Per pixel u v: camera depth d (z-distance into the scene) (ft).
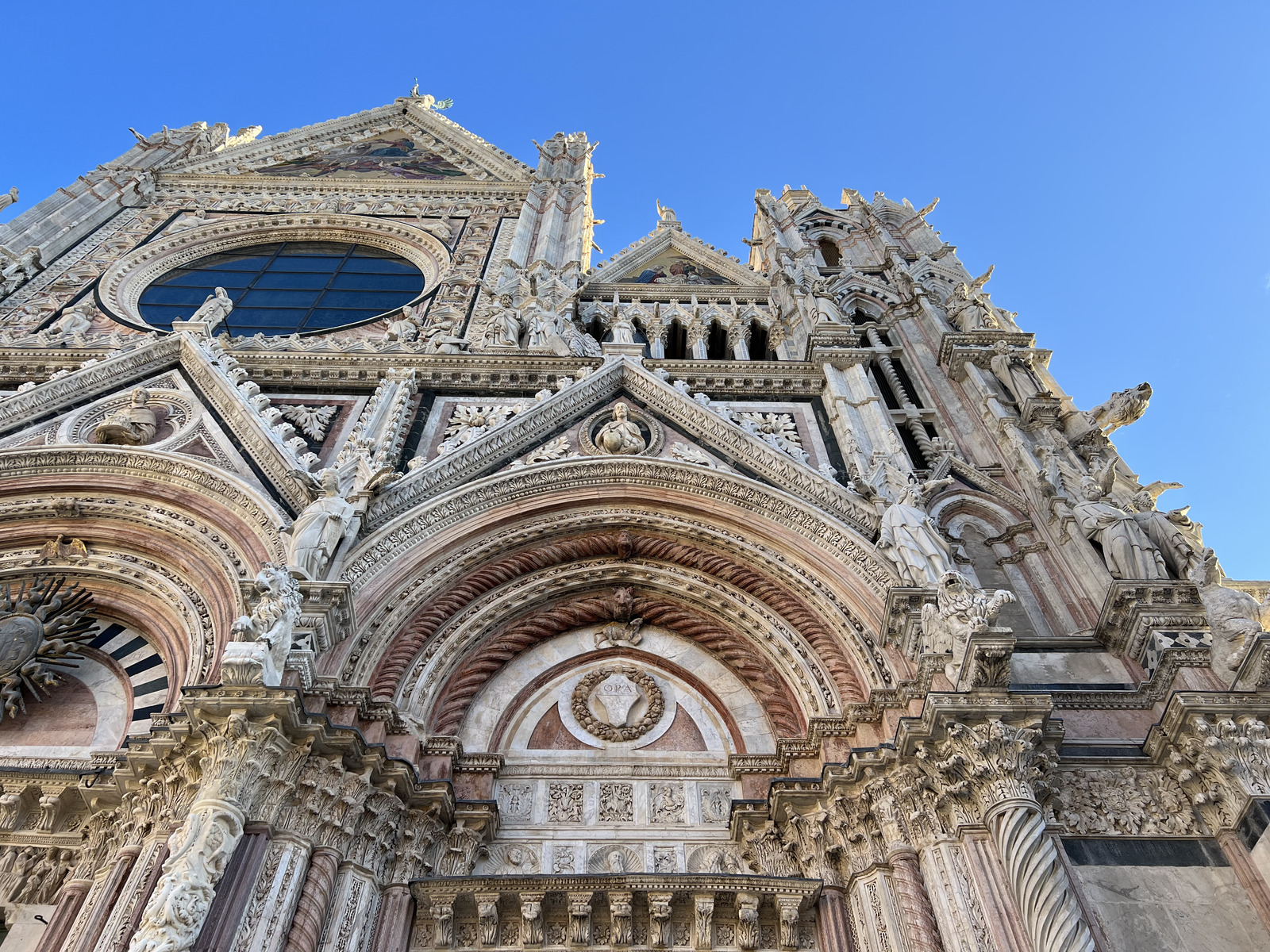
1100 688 37.76
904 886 30.76
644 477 47.80
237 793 29.45
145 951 25.09
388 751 34.99
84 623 41.88
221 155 99.45
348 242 88.28
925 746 32.30
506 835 35.99
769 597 42.42
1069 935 27.50
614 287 74.18
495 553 44.04
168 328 71.46
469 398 56.08
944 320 66.90
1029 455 52.01
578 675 42.27
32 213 81.41
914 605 37.70
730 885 32.32
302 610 35.78
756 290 73.82
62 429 50.42
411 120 114.42
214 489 45.03
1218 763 32.48
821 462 51.21
